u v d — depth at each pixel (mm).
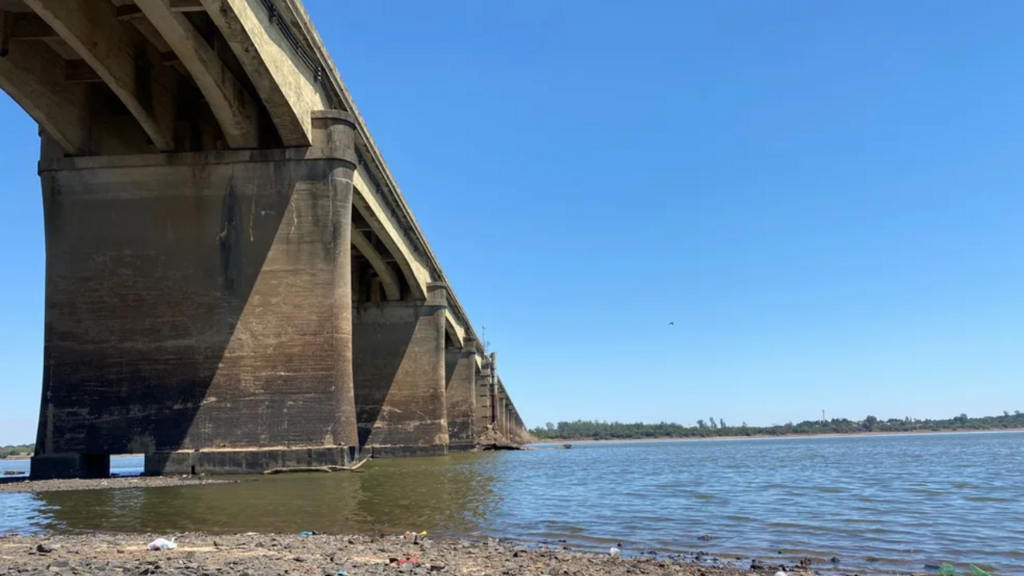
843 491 28188
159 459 27438
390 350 59344
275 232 29078
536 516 18812
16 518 16531
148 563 10391
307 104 29250
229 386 28062
